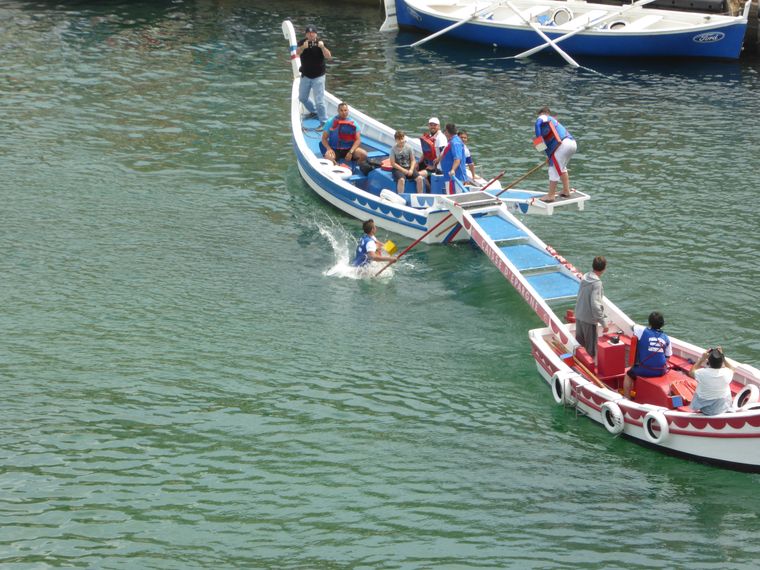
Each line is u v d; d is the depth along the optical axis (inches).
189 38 3250.5
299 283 1713.8
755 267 1738.4
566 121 2519.7
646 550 1090.7
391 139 2203.5
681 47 3053.6
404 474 1224.2
